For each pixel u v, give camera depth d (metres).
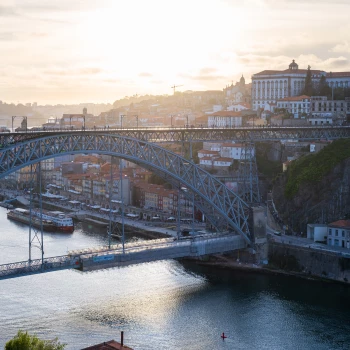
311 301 183.75
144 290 191.00
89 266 184.12
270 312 174.50
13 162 174.12
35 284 193.88
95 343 150.50
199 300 183.38
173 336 157.00
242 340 155.75
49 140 182.25
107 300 180.88
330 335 159.38
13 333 154.50
